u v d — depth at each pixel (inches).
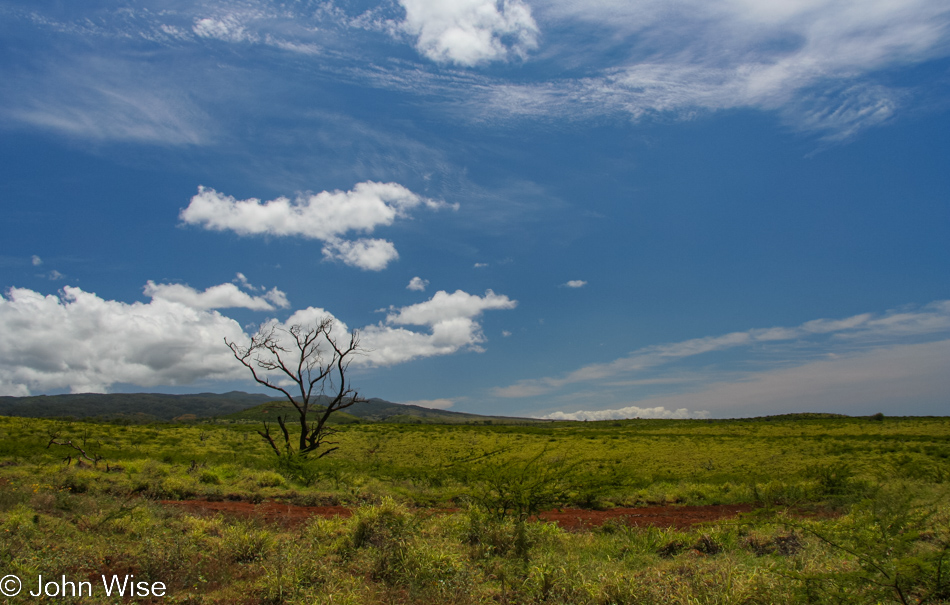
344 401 1227.2
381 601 230.7
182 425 2411.4
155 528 326.6
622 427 3284.9
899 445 1541.6
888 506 234.5
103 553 278.8
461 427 2891.2
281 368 1171.3
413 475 834.2
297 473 812.6
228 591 238.8
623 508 622.8
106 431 1606.8
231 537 299.0
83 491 518.9
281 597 227.8
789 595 207.3
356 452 1627.7
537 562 278.1
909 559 185.0
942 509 294.7
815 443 1699.1
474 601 230.2
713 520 486.0
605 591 228.5
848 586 202.5
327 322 1229.1
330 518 450.0
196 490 576.4
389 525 321.1
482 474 455.8
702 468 1154.0
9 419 1665.8
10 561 234.5
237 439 1759.4
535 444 1811.0
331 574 250.2
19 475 590.2
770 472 964.6
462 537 341.1
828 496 551.5
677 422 3850.9
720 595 215.8
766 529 375.9
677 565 281.3
